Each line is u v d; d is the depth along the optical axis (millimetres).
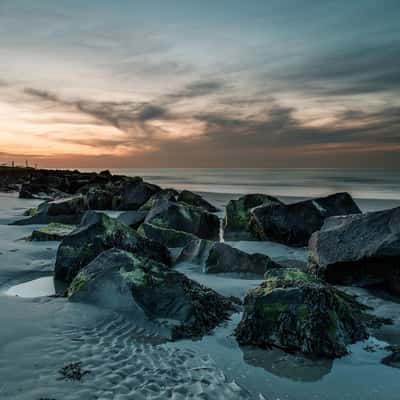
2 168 95500
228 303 8977
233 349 6859
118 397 4855
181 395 5090
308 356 6551
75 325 7176
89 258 11797
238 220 20172
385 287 10414
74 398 4719
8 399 4551
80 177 62094
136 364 5895
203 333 7480
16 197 42469
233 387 5477
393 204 31703
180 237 15906
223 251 12664
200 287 8914
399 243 10039
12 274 11898
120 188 32719
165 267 9039
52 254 14461
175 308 7898
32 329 6746
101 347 6367
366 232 11094
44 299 8781
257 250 16266
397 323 8094
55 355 5863
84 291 8672
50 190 43500
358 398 5363
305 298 7098
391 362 6371
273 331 6996
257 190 56531
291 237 17375
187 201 28922
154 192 30516
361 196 41531
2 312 7488
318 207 17953
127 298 8055
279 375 5953
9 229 20203
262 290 7629
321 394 5438
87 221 13062
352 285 10844
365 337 7281
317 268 11406
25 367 5375
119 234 12750
